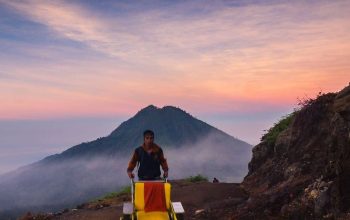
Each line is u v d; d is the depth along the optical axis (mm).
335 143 14352
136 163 12070
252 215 15406
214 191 20766
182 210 11367
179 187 22750
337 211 12680
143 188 11500
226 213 16672
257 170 22453
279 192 16438
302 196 14898
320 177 15055
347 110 13648
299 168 18438
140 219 11180
